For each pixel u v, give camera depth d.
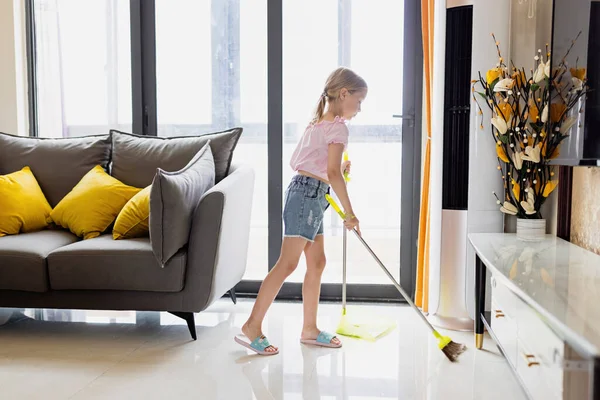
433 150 3.12
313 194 2.73
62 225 3.27
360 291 3.64
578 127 2.23
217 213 2.80
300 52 3.64
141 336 2.95
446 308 3.06
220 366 2.51
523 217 2.80
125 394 2.20
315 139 2.75
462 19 2.92
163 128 3.82
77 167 3.47
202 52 3.76
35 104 3.90
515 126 2.78
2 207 3.16
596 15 2.05
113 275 2.83
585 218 2.49
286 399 2.16
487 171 2.93
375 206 3.63
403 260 3.62
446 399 2.16
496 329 2.27
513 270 1.91
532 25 2.90
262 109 3.74
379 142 3.61
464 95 2.94
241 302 3.60
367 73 3.60
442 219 3.05
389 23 3.57
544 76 2.66
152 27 3.76
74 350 2.73
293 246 2.72
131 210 3.05
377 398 2.17
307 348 2.76
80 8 3.83
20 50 3.82
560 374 1.37
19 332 3.02
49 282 2.90
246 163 3.76
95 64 3.85
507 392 2.22
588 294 1.57
